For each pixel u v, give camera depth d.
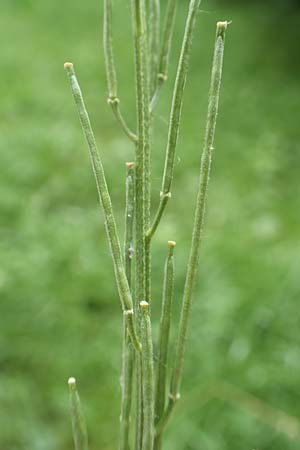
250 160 0.56
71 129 0.61
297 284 0.38
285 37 0.83
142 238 0.13
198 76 0.74
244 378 0.33
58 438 0.31
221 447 0.30
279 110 0.66
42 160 0.54
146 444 0.13
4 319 0.37
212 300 0.37
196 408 0.32
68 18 0.99
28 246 0.43
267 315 0.36
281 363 0.34
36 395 0.33
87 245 0.43
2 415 0.32
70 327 0.37
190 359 0.34
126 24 0.89
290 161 0.57
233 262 0.41
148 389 0.13
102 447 0.31
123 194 0.51
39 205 0.49
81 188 0.52
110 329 0.37
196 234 0.13
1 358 0.35
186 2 0.96
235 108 0.66
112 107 0.14
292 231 0.47
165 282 0.13
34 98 0.68
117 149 0.58
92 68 0.78
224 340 0.35
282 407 0.32
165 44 0.14
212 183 0.53
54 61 0.80
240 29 0.87
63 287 0.40
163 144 0.57
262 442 0.30
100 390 0.34
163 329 0.14
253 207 0.50
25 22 0.97
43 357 0.36
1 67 0.77
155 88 0.14
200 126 0.62
